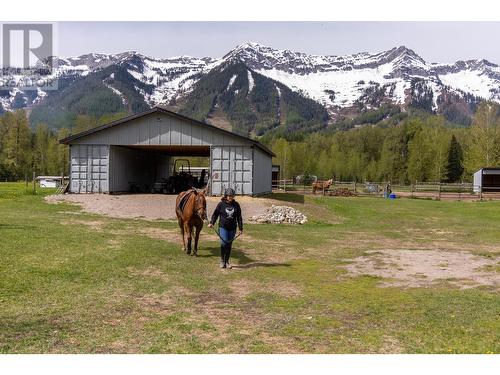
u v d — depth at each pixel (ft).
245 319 23.16
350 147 433.07
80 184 102.63
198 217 41.11
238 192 98.84
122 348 19.02
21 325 21.35
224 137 99.14
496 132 219.61
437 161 267.39
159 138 100.68
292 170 351.67
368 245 52.65
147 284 30.04
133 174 122.01
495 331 21.47
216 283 31.14
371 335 20.83
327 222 78.69
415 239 60.08
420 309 25.11
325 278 33.60
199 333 20.93
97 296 26.81
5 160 282.15
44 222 57.67
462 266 38.75
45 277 30.17
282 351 18.89
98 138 102.27
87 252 38.70
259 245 49.16
